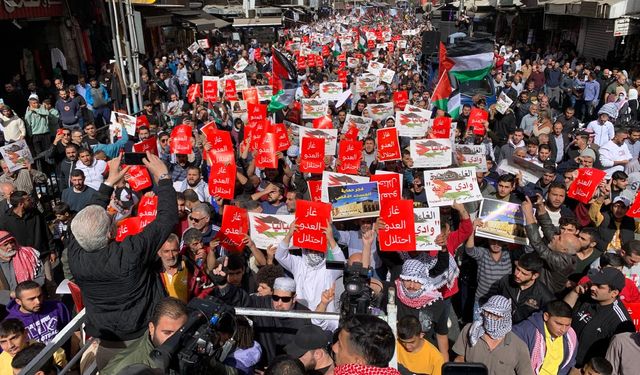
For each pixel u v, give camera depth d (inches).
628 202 312.7
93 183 370.3
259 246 262.2
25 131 542.9
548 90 956.0
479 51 614.9
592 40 1214.9
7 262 258.4
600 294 200.4
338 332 132.9
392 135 386.9
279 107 620.1
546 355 192.4
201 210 271.0
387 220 246.8
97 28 1024.9
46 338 211.0
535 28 1668.3
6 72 797.2
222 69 1205.1
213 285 209.2
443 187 282.2
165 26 1403.8
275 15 2262.6
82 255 139.6
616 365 188.2
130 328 141.0
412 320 181.0
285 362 119.9
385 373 115.0
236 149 530.3
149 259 142.9
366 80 778.2
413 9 4918.8
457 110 576.1
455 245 257.8
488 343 187.0
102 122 726.5
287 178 386.3
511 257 268.1
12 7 719.7
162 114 711.7
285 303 189.3
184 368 103.4
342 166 400.5
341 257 232.7
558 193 289.7
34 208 311.3
